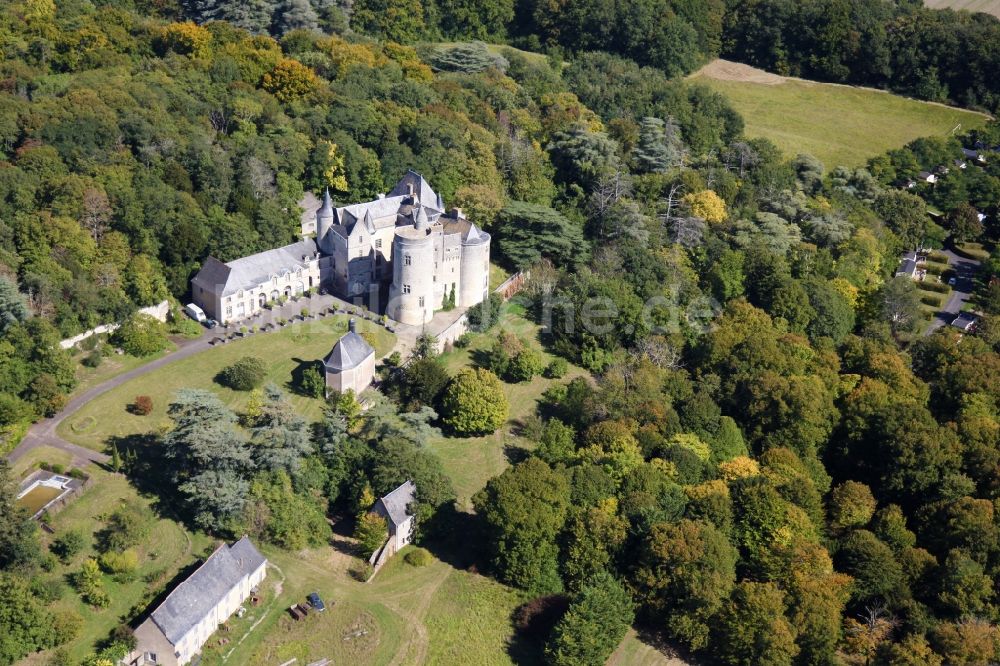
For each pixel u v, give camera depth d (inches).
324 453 7416.3
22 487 6732.3
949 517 7485.2
